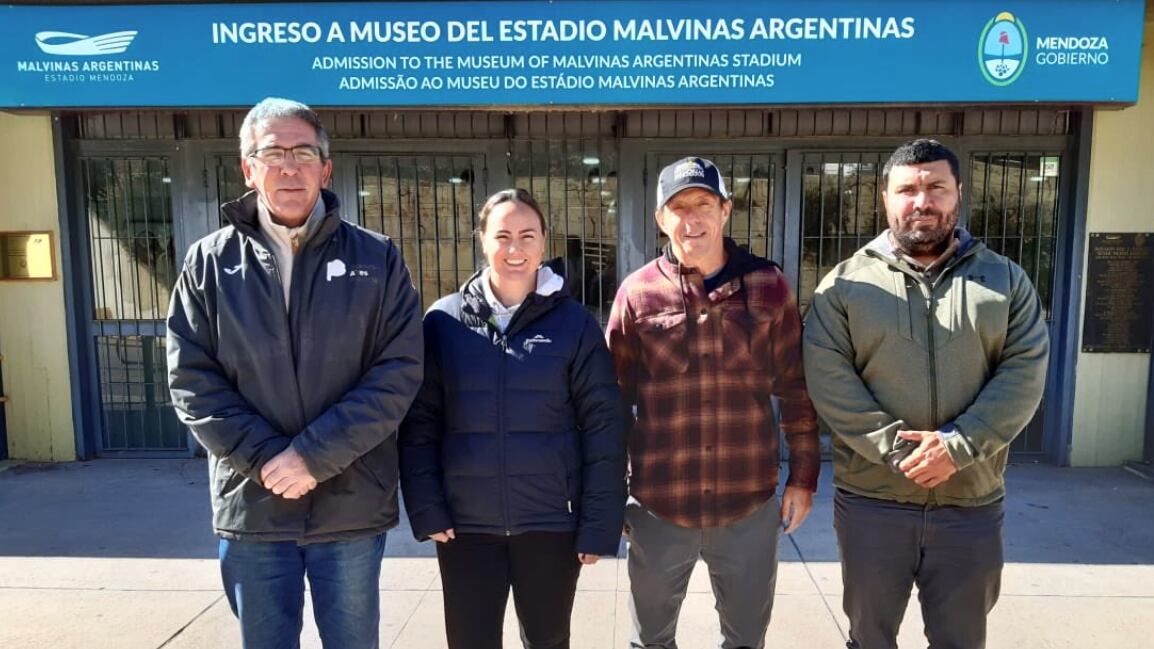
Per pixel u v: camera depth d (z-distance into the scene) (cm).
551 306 215
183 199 478
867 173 467
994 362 206
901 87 396
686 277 224
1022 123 458
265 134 191
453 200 477
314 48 403
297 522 196
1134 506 412
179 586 329
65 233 480
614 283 479
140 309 492
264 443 188
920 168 206
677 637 289
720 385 222
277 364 193
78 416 494
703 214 219
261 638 200
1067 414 473
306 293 196
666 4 393
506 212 210
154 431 502
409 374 200
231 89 407
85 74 409
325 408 196
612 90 401
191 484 454
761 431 227
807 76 396
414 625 300
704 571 344
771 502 232
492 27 398
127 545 370
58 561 353
